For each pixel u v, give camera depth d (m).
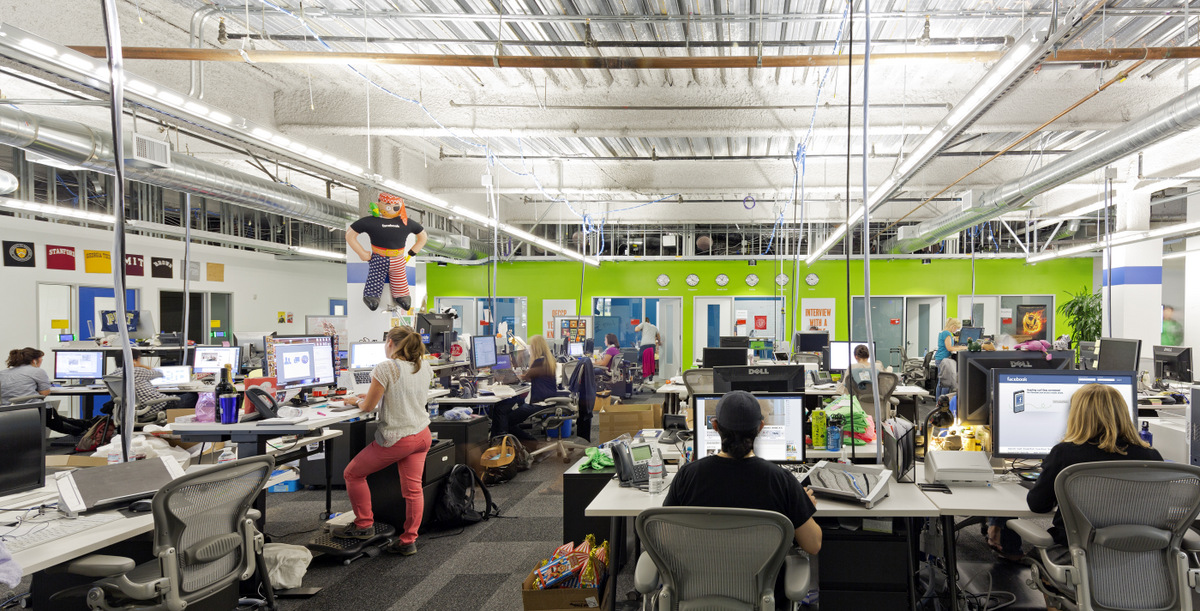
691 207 13.43
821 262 15.08
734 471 2.15
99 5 4.43
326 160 5.60
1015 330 14.73
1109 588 2.26
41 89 5.95
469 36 5.14
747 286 15.27
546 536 4.41
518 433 6.59
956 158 9.27
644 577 2.12
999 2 4.55
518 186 9.88
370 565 3.89
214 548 2.45
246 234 12.89
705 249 15.48
